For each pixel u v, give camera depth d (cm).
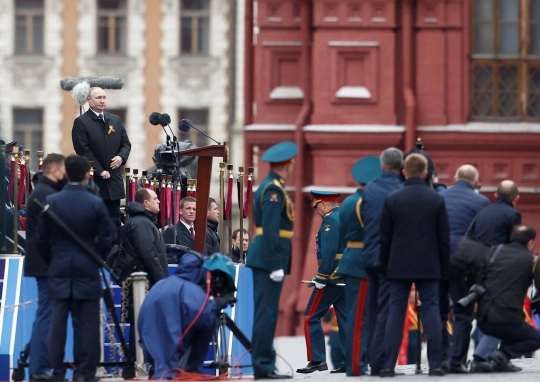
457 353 4238
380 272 4041
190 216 5009
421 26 8538
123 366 4312
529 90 8725
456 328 4241
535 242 8538
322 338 4812
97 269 3972
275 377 4059
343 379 4003
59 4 14125
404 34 8469
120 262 4522
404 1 8450
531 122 8662
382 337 4116
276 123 8631
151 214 4634
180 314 4094
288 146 4034
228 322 4234
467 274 4253
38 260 4053
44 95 14150
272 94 8644
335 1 8494
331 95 8481
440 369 4034
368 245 4131
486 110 8688
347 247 4241
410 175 4028
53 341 3938
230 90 14038
